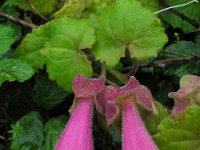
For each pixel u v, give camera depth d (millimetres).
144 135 175
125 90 186
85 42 222
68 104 255
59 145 172
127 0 220
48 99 246
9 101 259
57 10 257
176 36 262
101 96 191
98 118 217
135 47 220
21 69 220
